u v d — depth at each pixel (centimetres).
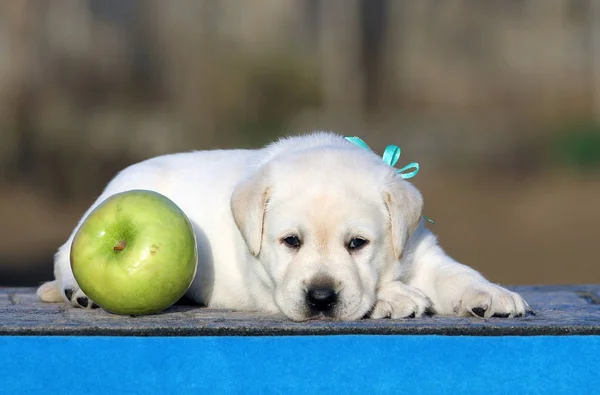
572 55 3162
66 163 2488
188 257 493
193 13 3094
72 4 2952
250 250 525
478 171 2544
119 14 3041
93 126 2612
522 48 3222
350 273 498
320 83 3028
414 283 552
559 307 558
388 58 3256
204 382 434
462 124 2855
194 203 587
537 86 3064
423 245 561
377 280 518
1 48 2753
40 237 1934
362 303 494
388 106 3062
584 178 2486
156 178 605
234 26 3134
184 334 437
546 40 3219
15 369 430
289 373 434
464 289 516
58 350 432
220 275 568
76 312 514
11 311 519
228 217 571
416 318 493
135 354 433
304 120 2841
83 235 489
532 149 2700
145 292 483
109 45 2959
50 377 431
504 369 438
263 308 542
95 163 2492
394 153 586
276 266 516
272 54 3031
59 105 2698
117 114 2720
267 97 2920
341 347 435
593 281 1515
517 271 1592
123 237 488
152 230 484
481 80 3131
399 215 521
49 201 2302
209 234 574
